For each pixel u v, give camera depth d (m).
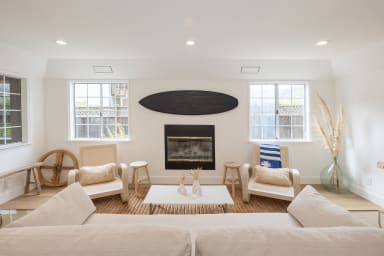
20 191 3.30
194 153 3.90
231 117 3.86
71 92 3.88
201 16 1.97
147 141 3.87
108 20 2.05
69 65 3.55
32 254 0.71
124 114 3.98
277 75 3.70
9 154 3.08
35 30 2.29
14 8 1.82
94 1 1.71
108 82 3.89
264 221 1.69
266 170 3.12
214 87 3.84
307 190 1.76
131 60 3.43
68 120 3.83
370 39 2.56
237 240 0.76
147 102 3.80
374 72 2.93
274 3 1.75
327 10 1.87
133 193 3.39
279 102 3.95
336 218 1.34
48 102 3.80
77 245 0.73
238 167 3.39
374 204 2.94
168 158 3.89
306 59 3.40
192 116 3.87
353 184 3.38
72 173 2.90
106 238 0.75
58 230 0.79
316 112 3.80
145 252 0.72
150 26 2.18
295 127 3.95
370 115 3.01
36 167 3.35
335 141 3.39
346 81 3.47
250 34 2.39
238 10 1.86
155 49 2.91
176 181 3.87
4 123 3.11
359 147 3.23
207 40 2.57
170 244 0.74
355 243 0.74
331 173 3.42
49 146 3.82
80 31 2.32
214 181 3.87
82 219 1.60
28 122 3.42
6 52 2.87
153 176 3.88
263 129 3.96
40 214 1.34
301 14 1.94
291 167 3.83
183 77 3.80
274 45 2.75
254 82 3.87
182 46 2.78
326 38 2.53
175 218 1.74
